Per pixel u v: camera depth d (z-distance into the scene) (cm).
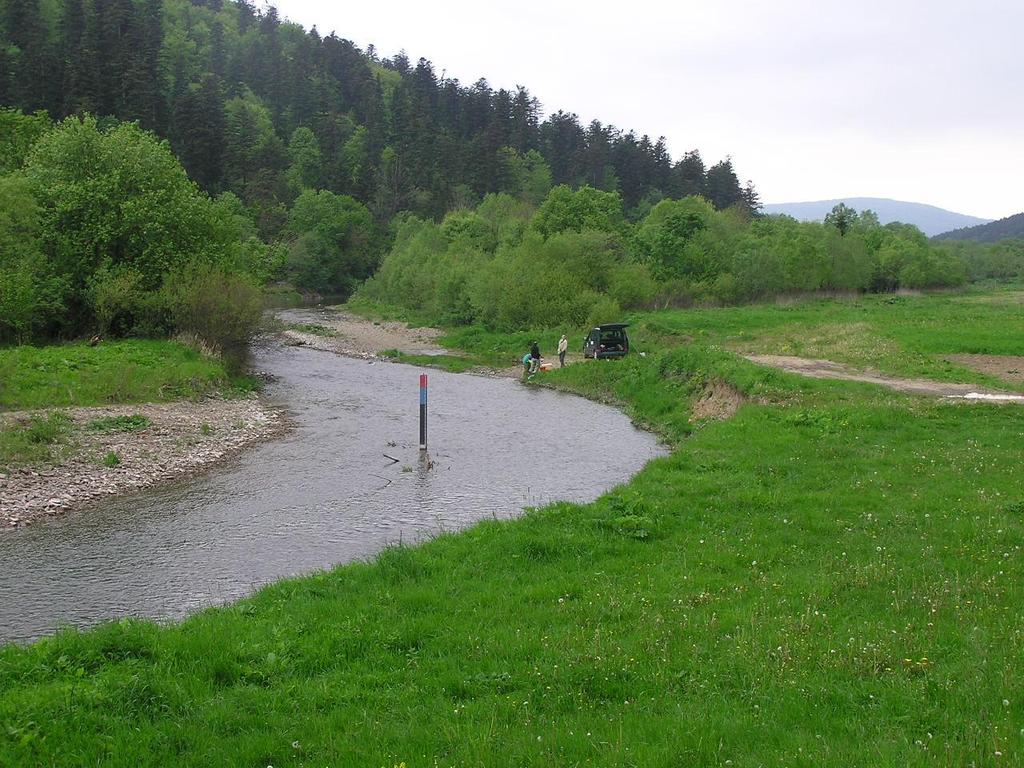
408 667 917
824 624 959
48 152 3838
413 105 14025
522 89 16200
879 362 3469
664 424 2862
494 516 1672
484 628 1034
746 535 1413
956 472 1747
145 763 702
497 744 699
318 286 9919
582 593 1162
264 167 10869
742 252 7225
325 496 1953
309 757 709
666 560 1307
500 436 2722
